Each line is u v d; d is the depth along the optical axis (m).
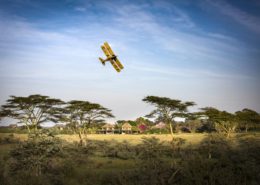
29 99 40.84
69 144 38.69
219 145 28.22
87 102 45.97
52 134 19.22
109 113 48.19
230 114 50.47
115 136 71.25
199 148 27.75
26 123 41.78
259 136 47.75
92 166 22.53
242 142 34.56
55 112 43.50
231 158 12.59
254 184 9.75
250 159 12.46
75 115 46.06
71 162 19.48
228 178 10.11
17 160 16.34
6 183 11.73
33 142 17.64
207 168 11.11
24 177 13.32
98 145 42.28
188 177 10.51
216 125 54.47
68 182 14.26
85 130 48.28
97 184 13.16
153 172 11.62
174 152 27.55
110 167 21.80
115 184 11.94
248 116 52.62
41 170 16.53
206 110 54.19
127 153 30.73
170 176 11.30
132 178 11.88
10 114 40.78
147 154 26.75
